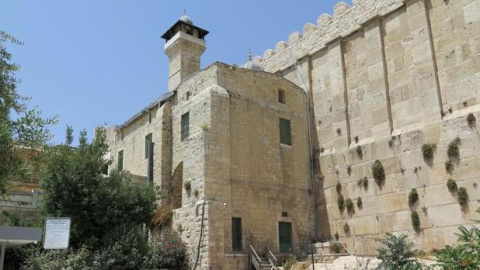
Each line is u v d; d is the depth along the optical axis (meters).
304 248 29.17
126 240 22.94
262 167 28.64
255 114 29.33
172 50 43.66
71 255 21.19
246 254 25.77
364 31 29.92
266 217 27.78
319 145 31.64
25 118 13.10
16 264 22.50
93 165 24.86
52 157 24.09
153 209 25.78
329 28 32.53
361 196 27.83
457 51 24.77
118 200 24.66
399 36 27.84
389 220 25.98
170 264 24.47
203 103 27.69
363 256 23.48
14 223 25.86
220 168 26.41
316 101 32.53
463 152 23.34
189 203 26.33
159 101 32.78
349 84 30.31
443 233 23.38
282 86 31.81
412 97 26.45
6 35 14.22
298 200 29.98
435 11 26.22
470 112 23.39
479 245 11.20
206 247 24.20
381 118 27.75
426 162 24.83
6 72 14.21
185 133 29.38
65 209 23.47
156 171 30.61
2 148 12.42
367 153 28.02
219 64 28.44
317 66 33.03
